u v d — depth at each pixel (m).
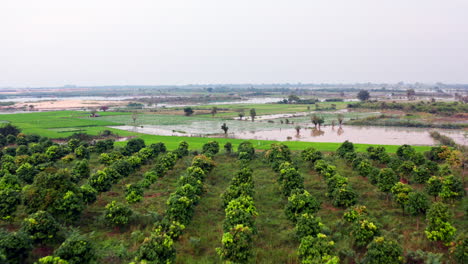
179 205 32.28
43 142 72.06
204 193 41.94
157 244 24.84
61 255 24.12
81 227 33.72
